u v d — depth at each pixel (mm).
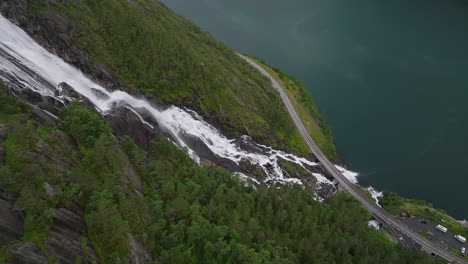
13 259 62094
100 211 81000
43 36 150250
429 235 166250
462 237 165250
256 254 100625
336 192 189125
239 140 189375
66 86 137875
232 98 198875
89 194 89125
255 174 179000
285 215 127250
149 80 173875
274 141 199750
